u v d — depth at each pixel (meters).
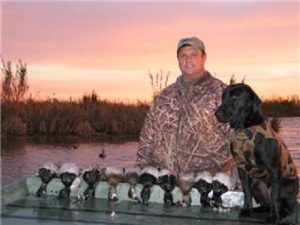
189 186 1.92
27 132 8.08
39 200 2.01
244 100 1.73
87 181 2.03
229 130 2.10
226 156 2.12
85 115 8.29
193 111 2.14
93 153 6.09
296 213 1.76
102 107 8.17
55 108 8.46
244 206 1.82
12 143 7.26
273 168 1.71
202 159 2.13
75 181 2.04
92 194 2.02
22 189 2.09
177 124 2.17
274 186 1.71
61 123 8.20
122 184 2.01
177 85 2.22
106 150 6.31
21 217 1.77
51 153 6.22
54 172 2.09
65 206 1.92
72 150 6.41
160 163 2.21
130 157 5.54
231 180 1.94
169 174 1.97
